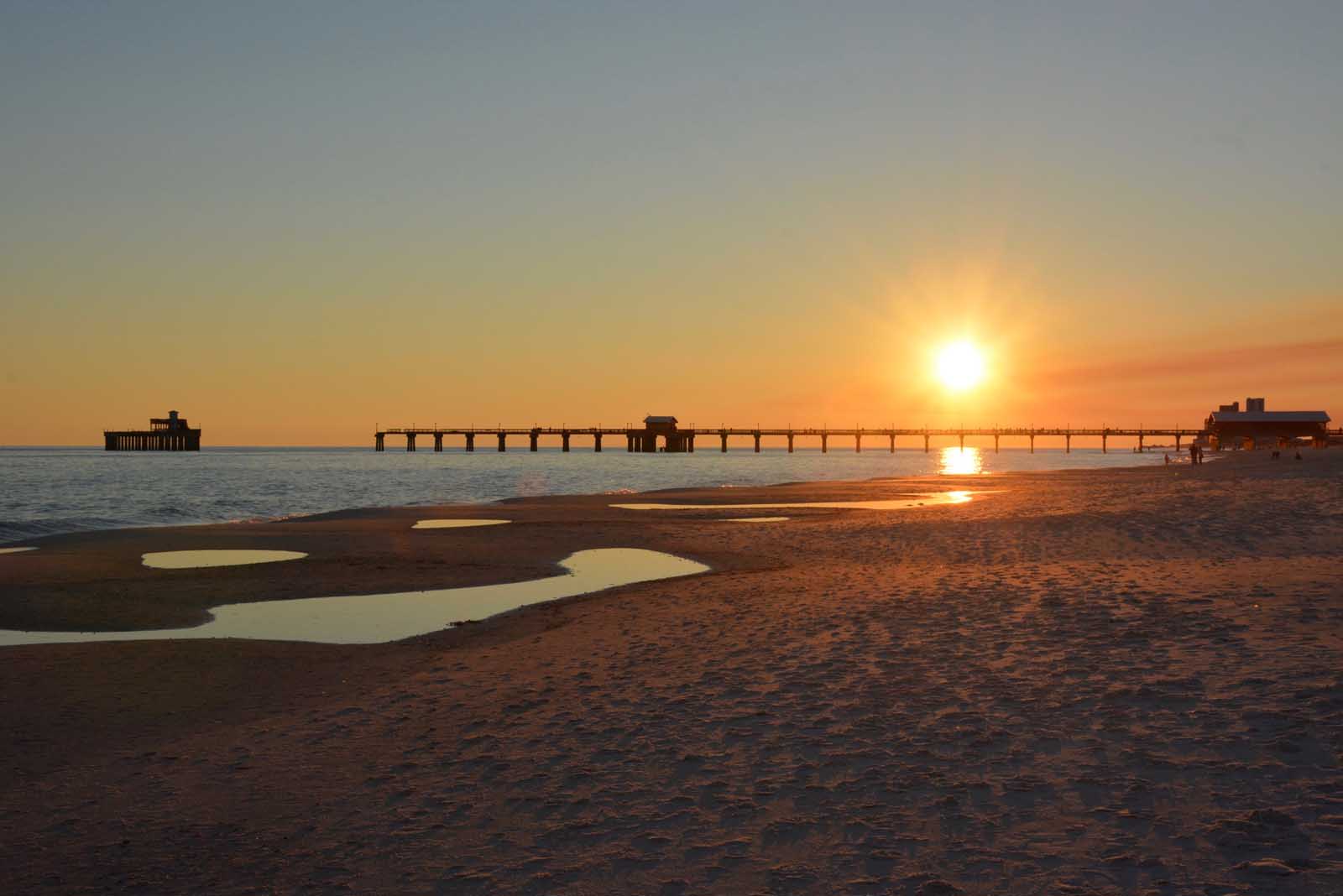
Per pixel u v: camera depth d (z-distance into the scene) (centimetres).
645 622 1511
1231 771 686
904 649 1143
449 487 7525
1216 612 1217
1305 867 542
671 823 669
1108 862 566
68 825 725
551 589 2038
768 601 1627
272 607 1825
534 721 948
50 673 1262
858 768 751
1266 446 15462
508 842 654
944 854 593
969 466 12975
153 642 1473
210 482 8150
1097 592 1448
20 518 4206
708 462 15712
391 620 1688
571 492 6669
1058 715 844
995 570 1822
